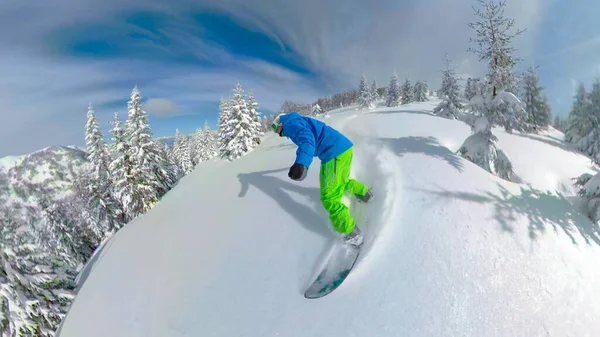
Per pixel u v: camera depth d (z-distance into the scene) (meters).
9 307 6.58
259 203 4.91
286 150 9.85
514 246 3.37
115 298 3.87
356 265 3.17
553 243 3.57
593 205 4.34
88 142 23.89
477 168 4.91
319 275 3.16
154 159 22.81
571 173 6.18
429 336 2.53
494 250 3.27
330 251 3.41
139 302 3.60
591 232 4.08
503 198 4.11
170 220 5.73
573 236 3.84
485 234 3.44
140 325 3.26
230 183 6.39
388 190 4.06
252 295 3.14
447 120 10.73
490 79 6.43
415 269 3.03
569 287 3.10
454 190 4.05
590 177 4.82
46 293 7.32
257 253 3.71
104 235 24.09
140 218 6.93
